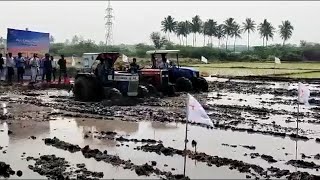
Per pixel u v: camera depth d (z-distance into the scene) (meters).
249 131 14.38
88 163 10.21
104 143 12.38
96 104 19.92
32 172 9.46
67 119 16.22
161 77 23.55
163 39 97.25
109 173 9.41
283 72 49.00
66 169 9.68
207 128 14.75
